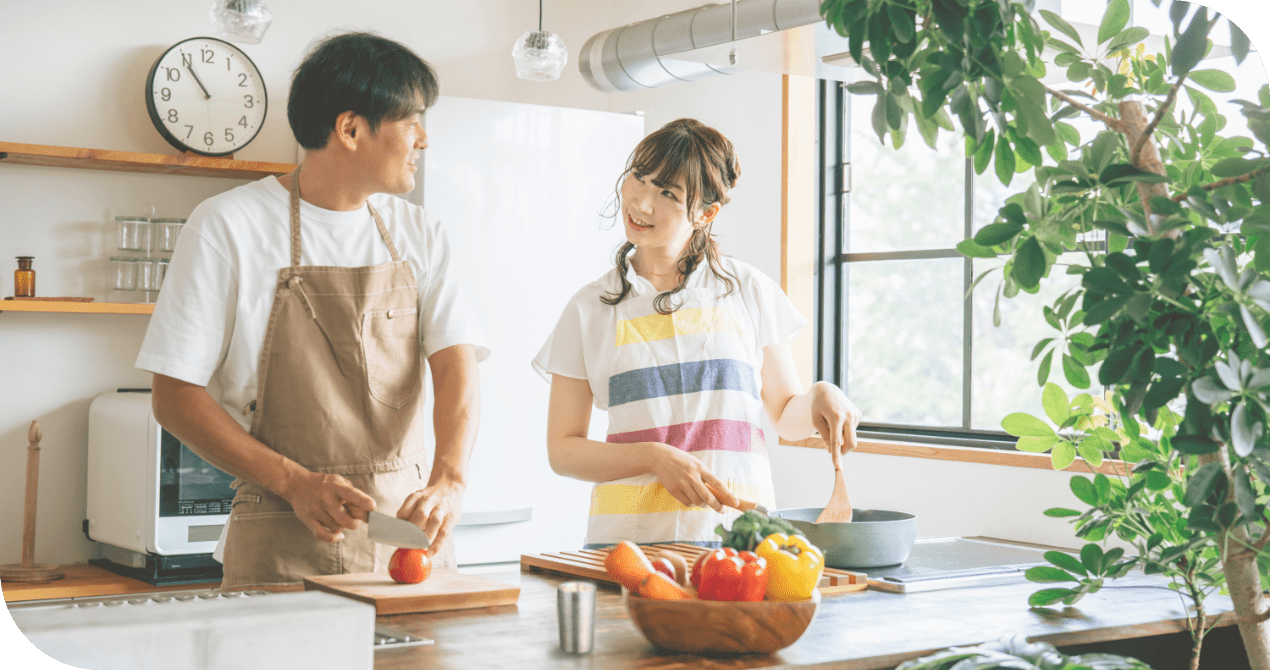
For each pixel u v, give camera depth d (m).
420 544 1.36
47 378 3.16
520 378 3.22
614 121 3.41
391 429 1.68
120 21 3.24
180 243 1.59
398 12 3.68
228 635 0.99
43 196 3.16
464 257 3.13
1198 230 1.06
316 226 1.65
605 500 1.83
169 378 1.55
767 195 3.45
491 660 1.10
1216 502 1.12
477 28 3.83
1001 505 2.64
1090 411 1.53
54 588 2.81
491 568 3.19
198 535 2.88
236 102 3.29
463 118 3.13
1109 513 1.41
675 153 1.75
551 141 3.28
